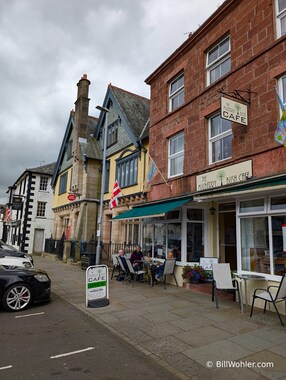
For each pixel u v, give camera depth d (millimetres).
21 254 13133
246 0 9461
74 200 21156
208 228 10602
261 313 7016
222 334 5582
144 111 19547
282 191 7160
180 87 12648
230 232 10688
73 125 23500
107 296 8070
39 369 4172
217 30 10625
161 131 13391
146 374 4059
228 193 8109
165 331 5766
